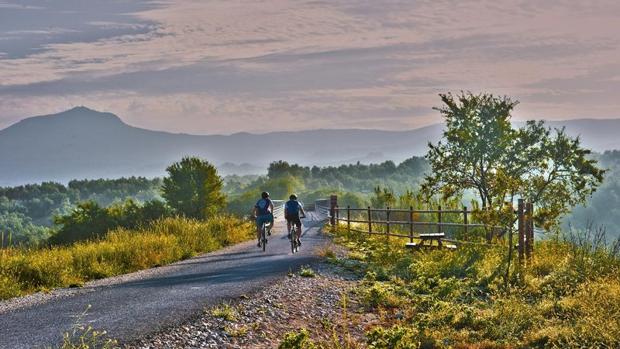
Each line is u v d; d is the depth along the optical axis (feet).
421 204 119.24
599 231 69.56
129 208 164.76
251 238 135.64
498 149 93.66
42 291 67.15
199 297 58.23
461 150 96.89
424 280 68.90
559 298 56.54
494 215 70.59
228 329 46.60
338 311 55.83
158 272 80.33
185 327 46.37
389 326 50.83
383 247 97.96
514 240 81.15
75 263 81.05
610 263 64.08
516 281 64.28
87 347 39.78
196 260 94.22
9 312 54.54
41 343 42.14
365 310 56.85
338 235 127.13
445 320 50.88
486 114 96.17
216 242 119.75
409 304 58.65
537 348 44.98
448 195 98.07
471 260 76.28
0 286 65.00
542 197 90.74
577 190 90.63
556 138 92.53
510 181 73.56
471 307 54.85
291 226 101.71
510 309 51.55
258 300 56.85
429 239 92.07
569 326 47.29
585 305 50.70
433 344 45.80
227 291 61.36
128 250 90.53
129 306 54.70
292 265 81.15
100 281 74.64
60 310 54.13
